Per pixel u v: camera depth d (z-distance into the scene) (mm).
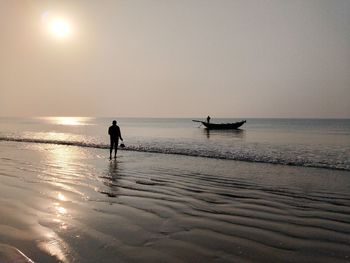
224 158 15156
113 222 5367
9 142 25547
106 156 15797
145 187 8312
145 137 34312
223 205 6531
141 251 4176
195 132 49500
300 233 4887
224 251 4188
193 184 8758
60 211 5977
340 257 4020
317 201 6910
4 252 4109
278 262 3867
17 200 6742
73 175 10055
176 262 3857
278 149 20469
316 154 17438
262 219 5594
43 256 4008
